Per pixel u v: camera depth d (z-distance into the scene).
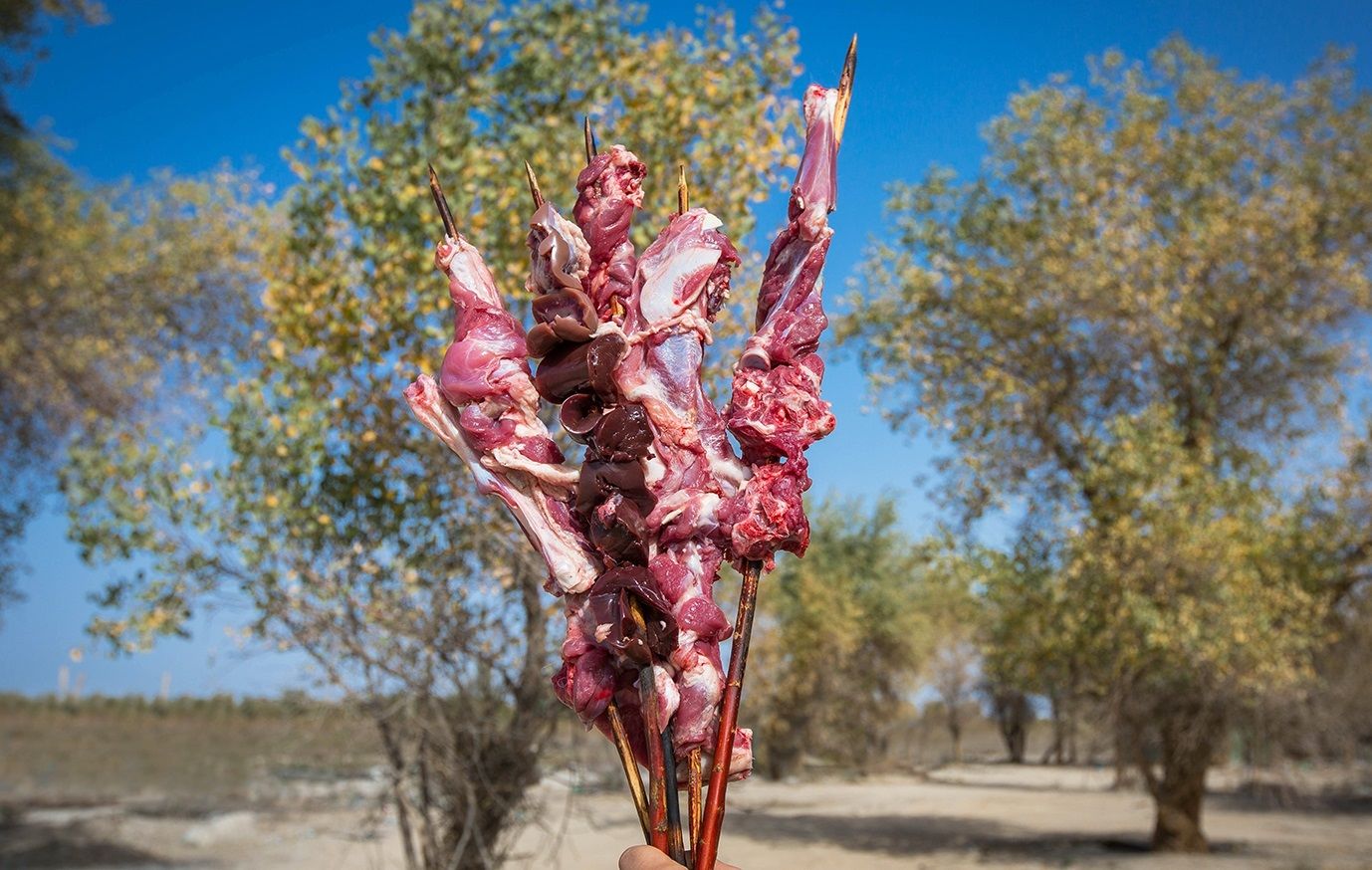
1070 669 16.91
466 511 8.66
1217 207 17.84
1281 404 18.95
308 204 8.87
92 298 16.41
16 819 18.42
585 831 16.38
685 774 1.90
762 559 1.89
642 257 2.01
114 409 15.95
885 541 33.28
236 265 15.57
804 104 2.11
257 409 8.67
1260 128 18.58
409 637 8.54
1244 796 28.52
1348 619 18.53
